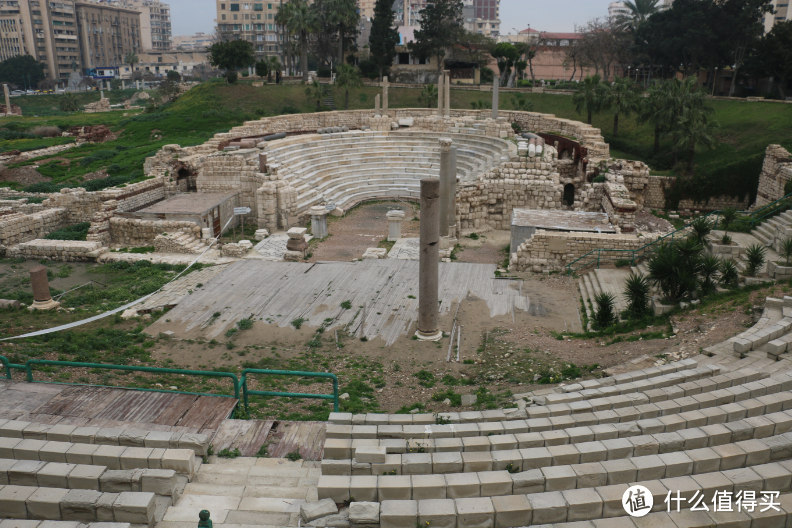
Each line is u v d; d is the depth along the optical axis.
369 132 57.38
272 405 16.91
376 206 48.41
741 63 79.56
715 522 9.37
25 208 41.12
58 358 20.22
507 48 100.81
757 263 23.17
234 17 172.50
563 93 83.81
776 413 12.17
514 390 17.61
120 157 57.53
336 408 14.71
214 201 41.00
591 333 22.47
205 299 27.62
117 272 32.84
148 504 9.89
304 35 91.94
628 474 10.59
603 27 108.19
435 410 16.52
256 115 74.94
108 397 14.91
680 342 18.95
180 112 78.19
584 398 14.91
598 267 30.72
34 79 163.75
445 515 9.77
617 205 33.72
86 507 9.92
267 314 25.95
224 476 11.82
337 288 29.02
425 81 102.50
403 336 23.56
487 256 36.28
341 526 9.96
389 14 93.56
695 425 12.35
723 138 61.34
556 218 35.12
